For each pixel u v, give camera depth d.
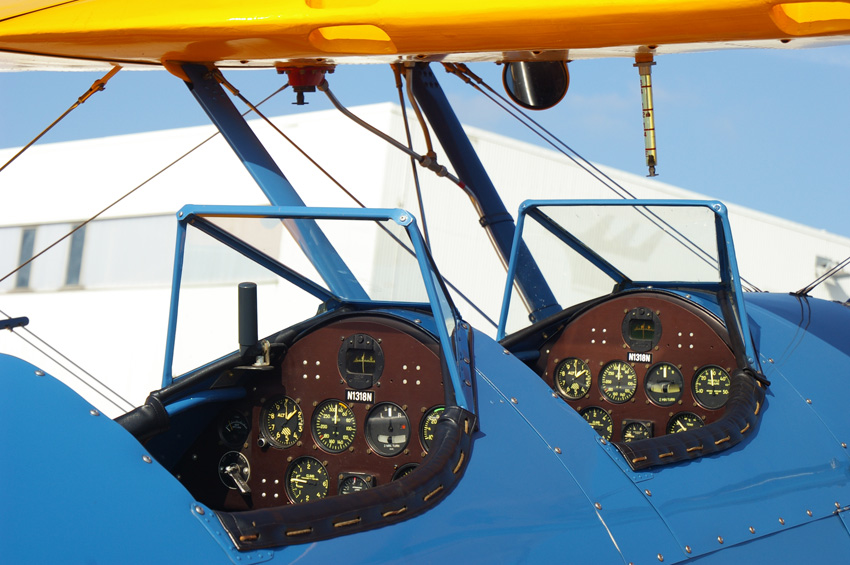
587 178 16.17
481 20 3.08
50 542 1.54
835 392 3.48
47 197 17.06
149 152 16.23
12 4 4.03
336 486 2.82
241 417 2.93
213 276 2.76
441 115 5.39
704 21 2.87
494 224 5.32
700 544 2.48
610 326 4.11
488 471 2.26
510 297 4.14
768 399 3.31
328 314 2.88
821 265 19.36
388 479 2.75
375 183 13.70
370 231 2.56
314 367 2.87
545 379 4.24
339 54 3.64
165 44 3.87
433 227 14.06
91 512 1.61
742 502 2.74
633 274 4.13
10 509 1.55
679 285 4.05
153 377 15.51
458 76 5.28
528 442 2.42
